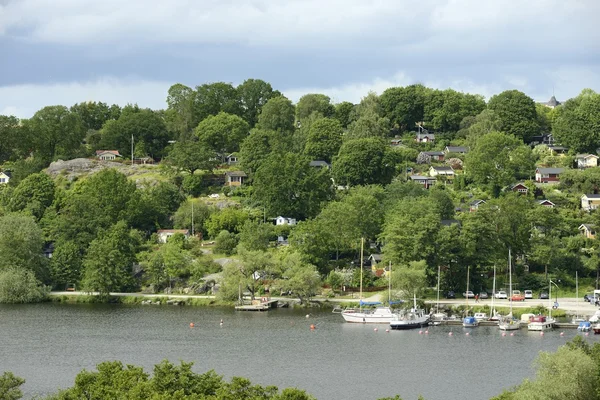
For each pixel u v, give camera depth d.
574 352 155.12
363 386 196.12
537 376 158.88
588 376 152.00
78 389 148.12
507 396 150.75
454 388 194.38
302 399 138.38
